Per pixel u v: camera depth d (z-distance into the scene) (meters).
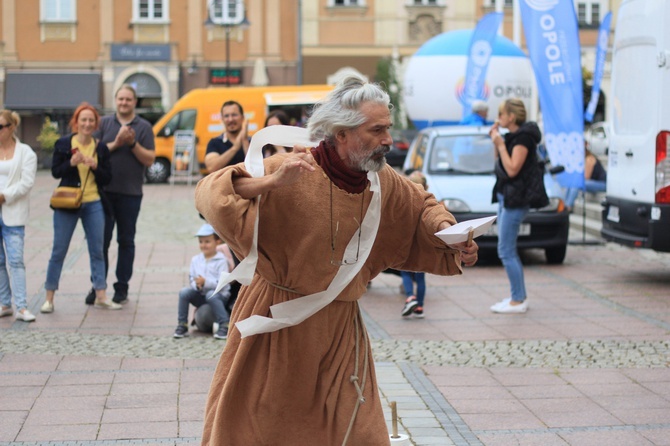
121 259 10.09
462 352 8.16
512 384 7.13
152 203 22.77
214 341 8.44
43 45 42.03
